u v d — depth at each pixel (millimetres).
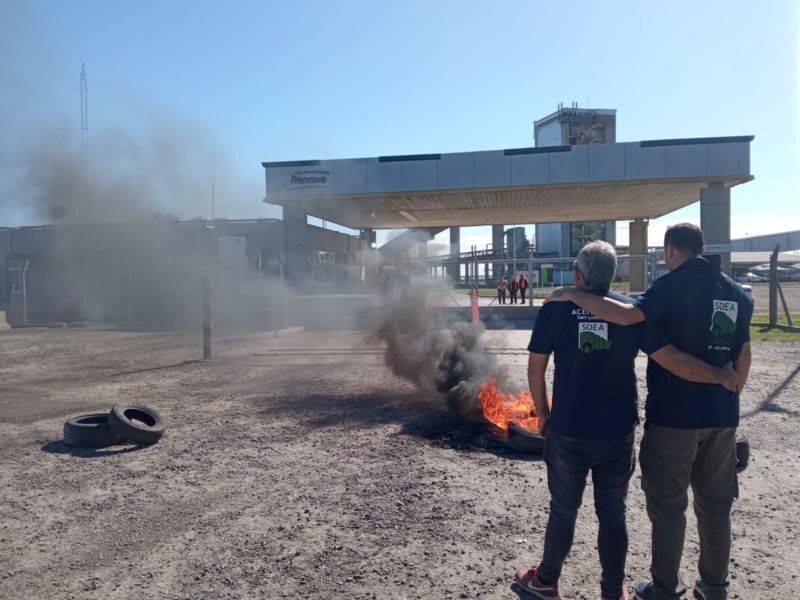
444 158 26031
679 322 3334
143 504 5449
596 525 4922
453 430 7848
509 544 4555
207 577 4098
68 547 4594
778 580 3984
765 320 22719
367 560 4309
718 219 25609
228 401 9883
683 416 3301
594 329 3457
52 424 8508
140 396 10422
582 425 3463
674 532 3387
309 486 5840
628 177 25172
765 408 9000
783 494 5543
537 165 25609
